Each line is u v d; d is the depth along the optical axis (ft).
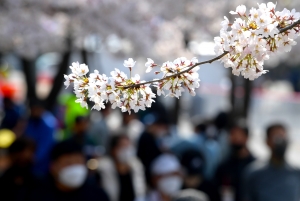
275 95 104.99
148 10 56.34
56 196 24.64
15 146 25.81
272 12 9.48
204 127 40.88
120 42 62.23
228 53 9.36
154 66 9.86
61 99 63.41
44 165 39.06
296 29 9.43
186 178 30.68
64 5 50.78
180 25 62.39
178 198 24.23
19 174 25.59
